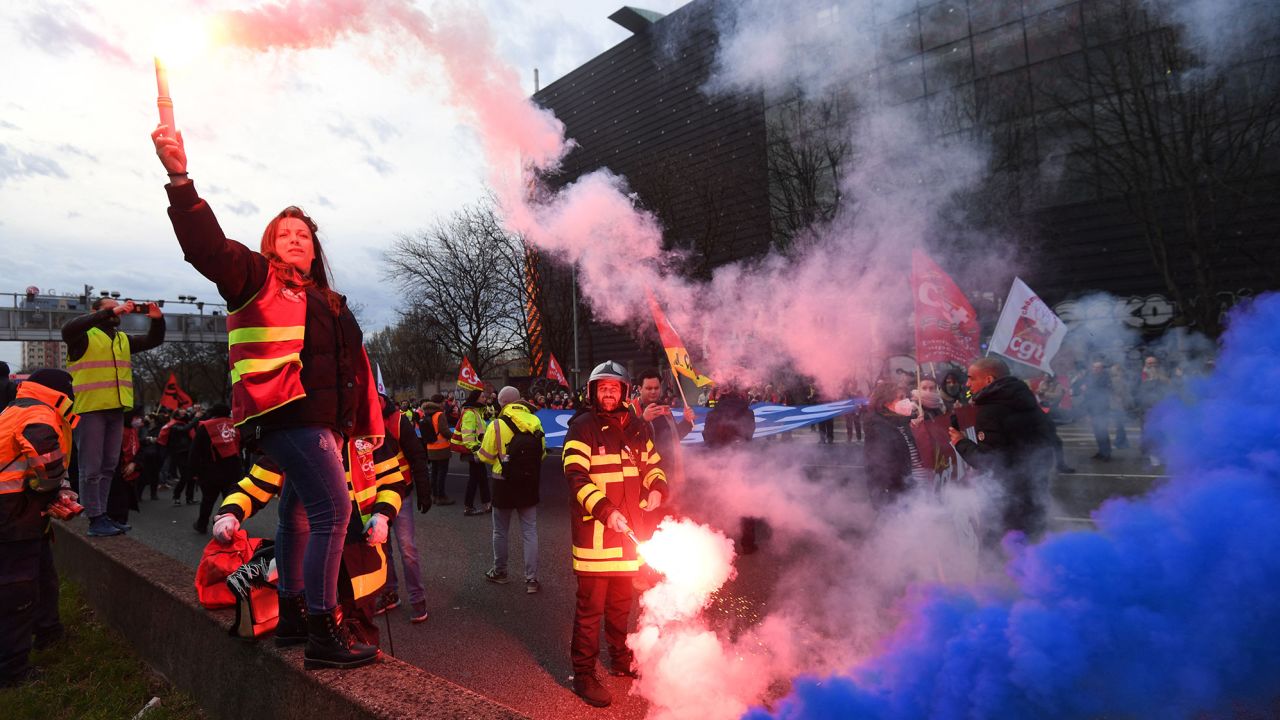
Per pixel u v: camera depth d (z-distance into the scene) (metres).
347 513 2.72
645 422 4.21
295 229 2.76
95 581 5.11
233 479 9.44
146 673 4.01
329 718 2.53
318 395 2.62
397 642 5.00
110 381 5.98
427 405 11.48
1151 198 17.45
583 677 3.84
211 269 2.27
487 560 7.33
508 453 6.12
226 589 3.50
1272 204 15.75
